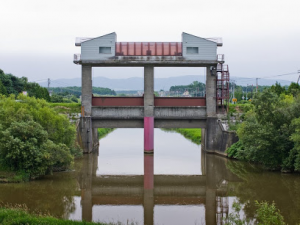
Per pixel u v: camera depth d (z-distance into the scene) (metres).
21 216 23.80
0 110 38.69
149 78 53.44
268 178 39.28
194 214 28.95
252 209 29.50
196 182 39.59
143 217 28.16
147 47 52.84
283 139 39.88
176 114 54.25
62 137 41.75
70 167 44.09
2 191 33.38
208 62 52.34
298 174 40.59
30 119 38.19
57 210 29.14
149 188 37.44
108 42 52.44
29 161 36.06
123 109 54.03
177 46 52.84
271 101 40.66
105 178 41.00
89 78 53.66
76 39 54.22
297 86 72.62
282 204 30.30
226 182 39.12
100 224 23.36
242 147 48.62
